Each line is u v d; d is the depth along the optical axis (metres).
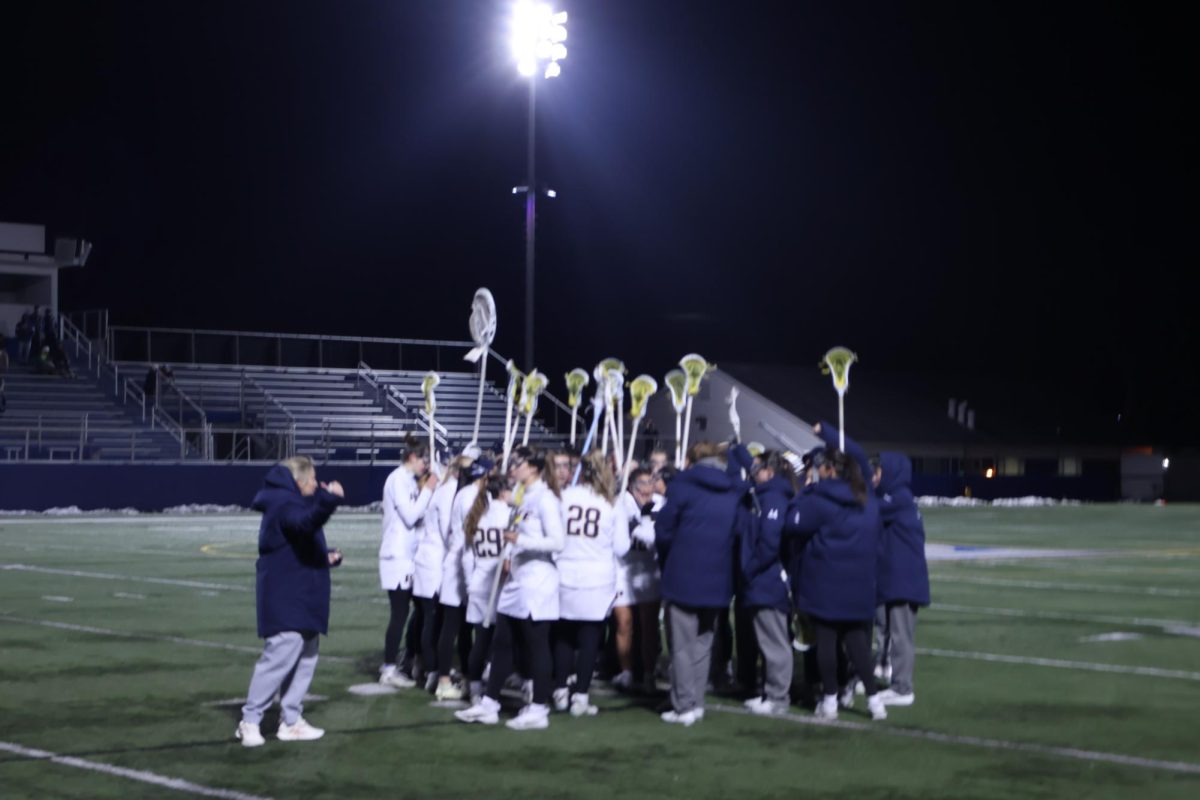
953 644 14.99
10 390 48.03
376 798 8.33
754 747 9.72
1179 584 21.98
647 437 58.59
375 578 21.89
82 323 54.28
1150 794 8.50
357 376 56.44
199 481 44.28
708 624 10.59
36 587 20.53
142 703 11.27
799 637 11.17
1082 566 25.55
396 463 48.38
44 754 9.44
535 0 31.08
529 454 10.44
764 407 63.50
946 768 9.14
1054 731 10.32
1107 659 13.92
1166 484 76.06
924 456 66.88
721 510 10.42
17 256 52.53
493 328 12.71
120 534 32.81
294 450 48.19
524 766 9.14
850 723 10.58
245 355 54.88
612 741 9.90
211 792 8.44
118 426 47.88
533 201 30.75
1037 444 70.81
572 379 14.68
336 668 13.03
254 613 17.36
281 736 9.90
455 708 11.09
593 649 10.75
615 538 10.73
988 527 39.66
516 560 10.33
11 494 41.34
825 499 10.51
